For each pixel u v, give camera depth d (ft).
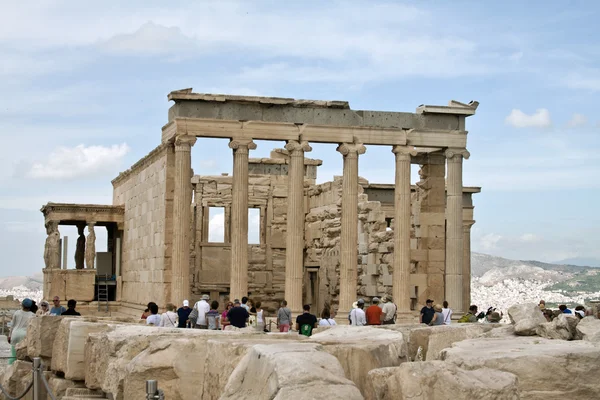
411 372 44.96
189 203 169.07
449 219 183.52
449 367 45.62
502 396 44.19
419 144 180.86
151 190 193.47
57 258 233.35
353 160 175.83
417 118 181.57
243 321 124.16
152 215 191.52
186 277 168.76
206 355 59.47
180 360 61.82
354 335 68.28
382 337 64.59
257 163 222.48
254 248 219.20
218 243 213.46
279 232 220.64
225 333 67.77
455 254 183.21
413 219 195.31
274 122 172.65
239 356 55.36
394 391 45.47
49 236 232.32
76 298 221.87
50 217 231.71
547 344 56.85
